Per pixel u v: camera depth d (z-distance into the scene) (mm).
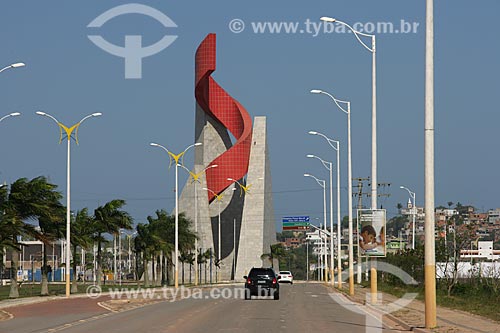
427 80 25969
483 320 30562
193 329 27953
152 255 89562
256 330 27562
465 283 59875
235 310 40188
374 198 45188
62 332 27000
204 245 130500
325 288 83438
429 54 25953
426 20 26000
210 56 130250
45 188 55312
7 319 34156
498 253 98625
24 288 85750
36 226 60875
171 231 95188
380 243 42781
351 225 60344
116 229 75312
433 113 26078
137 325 29953
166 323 30969
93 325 30172
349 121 61875
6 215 53219
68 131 57344
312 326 29484
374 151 45688
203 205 132500
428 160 26203
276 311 39281
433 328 26406
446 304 43250
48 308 42750
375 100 46125
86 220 73688
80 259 132125
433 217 26438
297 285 101312
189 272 120438
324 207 106938
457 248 67125
